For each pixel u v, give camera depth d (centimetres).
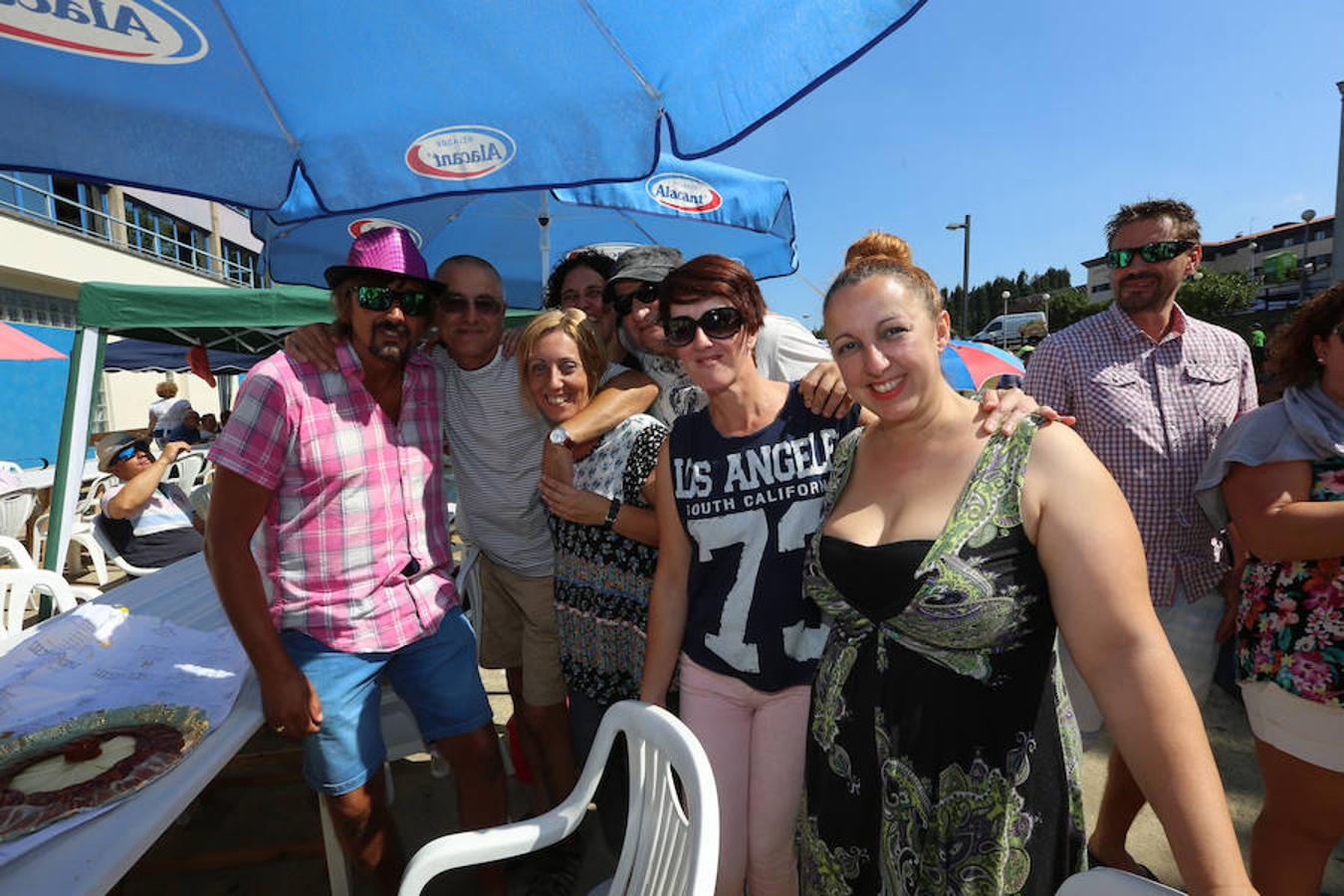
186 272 2067
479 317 201
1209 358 204
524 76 156
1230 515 175
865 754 129
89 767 133
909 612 117
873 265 119
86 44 139
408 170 165
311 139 165
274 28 148
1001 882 115
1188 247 194
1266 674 167
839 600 133
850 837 132
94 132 152
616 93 155
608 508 180
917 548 115
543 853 227
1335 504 150
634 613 189
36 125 149
